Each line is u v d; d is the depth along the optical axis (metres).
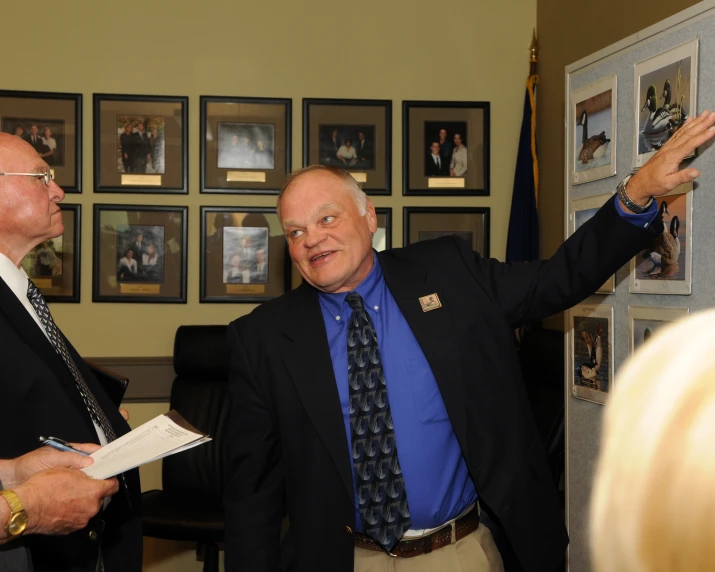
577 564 1.98
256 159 4.03
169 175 3.98
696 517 0.20
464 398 1.62
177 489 3.43
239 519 1.75
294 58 4.05
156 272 3.98
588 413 1.94
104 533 1.72
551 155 3.93
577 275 1.58
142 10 3.96
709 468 0.20
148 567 3.69
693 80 1.50
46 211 1.71
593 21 3.46
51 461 1.41
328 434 1.62
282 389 1.70
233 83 4.02
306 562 1.63
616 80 1.76
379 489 1.63
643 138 1.66
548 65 3.99
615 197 1.52
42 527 1.32
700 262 1.52
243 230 4.03
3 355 1.49
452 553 1.65
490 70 4.14
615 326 1.82
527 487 1.62
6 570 1.35
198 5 4.00
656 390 0.23
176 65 3.98
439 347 1.64
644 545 0.21
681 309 1.58
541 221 4.08
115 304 3.96
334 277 1.69
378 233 4.10
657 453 0.21
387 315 1.73
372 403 1.65
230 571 1.73
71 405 1.55
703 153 1.50
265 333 1.76
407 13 4.11
